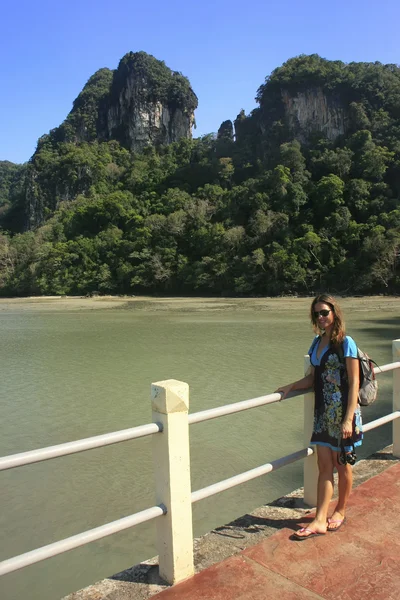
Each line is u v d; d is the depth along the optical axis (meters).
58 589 4.91
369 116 83.06
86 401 12.14
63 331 27.83
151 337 23.94
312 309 3.23
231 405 2.86
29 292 77.38
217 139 103.19
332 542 2.96
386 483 3.80
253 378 14.05
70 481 7.34
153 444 2.63
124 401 12.04
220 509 6.36
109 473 7.59
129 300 56.62
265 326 27.33
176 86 127.25
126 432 2.41
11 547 5.61
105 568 5.21
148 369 15.91
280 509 3.49
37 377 15.26
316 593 2.47
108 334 25.80
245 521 3.30
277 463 3.16
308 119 88.00
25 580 5.05
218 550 2.93
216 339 22.47
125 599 2.49
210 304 46.84
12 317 38.72
